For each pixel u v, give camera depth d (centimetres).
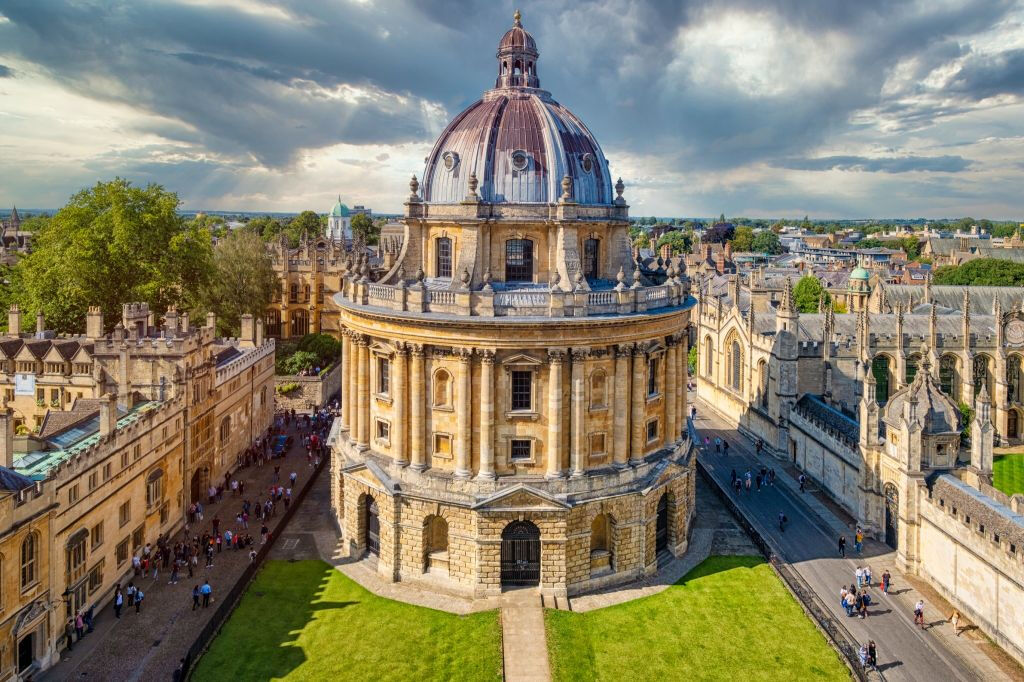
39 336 8612
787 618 5625
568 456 6044
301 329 15275
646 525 6188
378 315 6059
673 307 6425
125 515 6000
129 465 6022
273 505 7681
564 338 5816
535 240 6384
